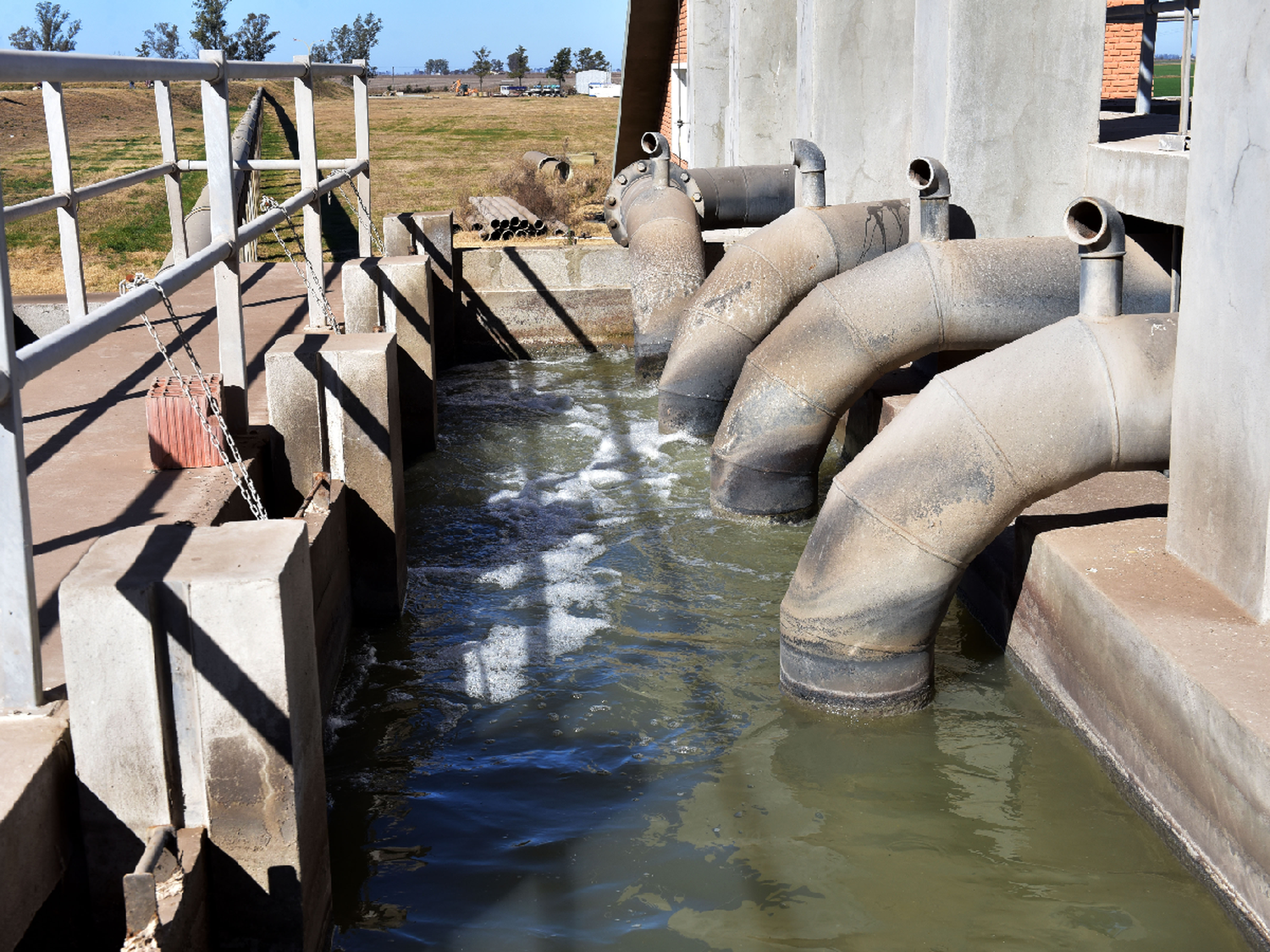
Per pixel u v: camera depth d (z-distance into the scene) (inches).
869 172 474.0
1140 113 478.9
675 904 177.5
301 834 144.0
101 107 1457.9
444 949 167.0
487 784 212.2
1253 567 188.2
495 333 613.6
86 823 138.0
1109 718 204.4
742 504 343.0
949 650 261.3
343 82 3499.0
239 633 135.7
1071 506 251.1
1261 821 157.0
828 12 459.2
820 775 212.5
